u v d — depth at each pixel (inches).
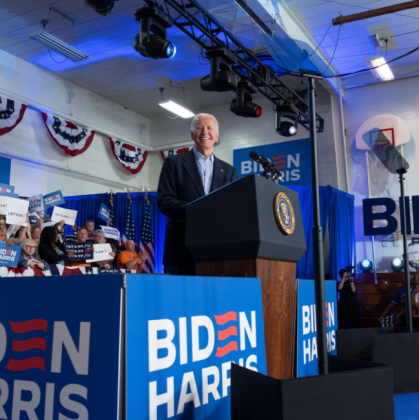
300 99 353.4
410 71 364.5
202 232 60.0
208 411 42.7
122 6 291.4
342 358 51.2
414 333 79.0
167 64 365.4
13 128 332.8
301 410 36.8
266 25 269.9
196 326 42.3
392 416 41.8
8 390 35.8
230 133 435.2
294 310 69.0
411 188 353.4
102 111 421.1
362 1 284.5
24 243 152.1
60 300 35.1
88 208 373.4
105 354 32.6
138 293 34.9
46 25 312.3
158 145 468.1
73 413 33.0
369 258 359.3
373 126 372.8
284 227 61.6
